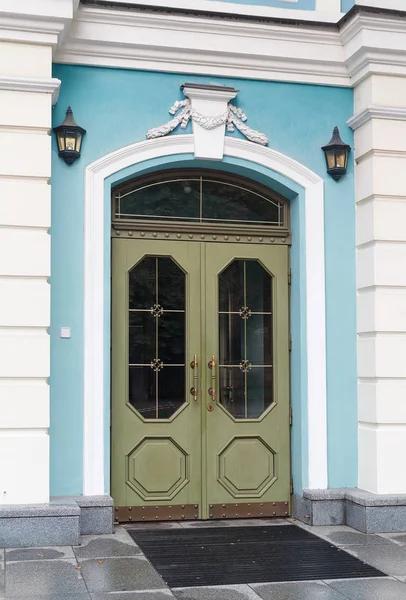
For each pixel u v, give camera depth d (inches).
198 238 265.4
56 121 246.2
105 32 246.4
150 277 261.9
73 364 241.9
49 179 234.2
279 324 269.6
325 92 268.7
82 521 235.1
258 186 270.2
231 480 263.3
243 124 260.5
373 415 252.5
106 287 246.2
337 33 262.1
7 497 223.0
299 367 263.0
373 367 252.8
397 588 187.2
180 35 251.9
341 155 263.4
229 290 267.9
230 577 195.5
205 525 253.3
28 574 194.2
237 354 267.1
